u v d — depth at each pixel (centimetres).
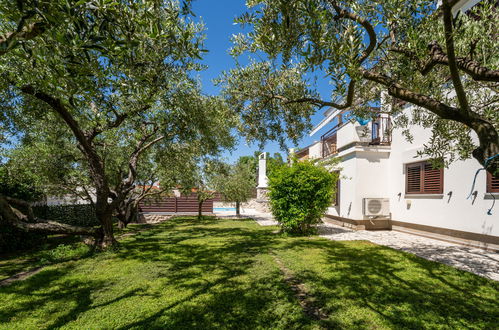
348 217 1045
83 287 404
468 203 674
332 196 930
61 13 150
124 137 868
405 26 283
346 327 269
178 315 303
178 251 648
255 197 2631
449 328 261
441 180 764
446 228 741
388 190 1009
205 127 684
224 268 490
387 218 984
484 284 385
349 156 1046
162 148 875
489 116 354
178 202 1967
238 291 373
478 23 311
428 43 263
